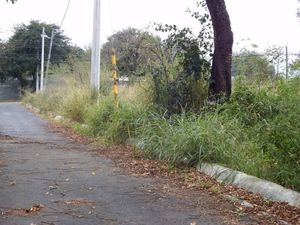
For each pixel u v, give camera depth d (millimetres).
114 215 5262
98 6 17234
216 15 10336
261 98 9688
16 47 56312
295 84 7281
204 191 6508
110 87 18109
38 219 5023
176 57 11250
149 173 7691
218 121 8664
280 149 6582
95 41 17312
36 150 10234
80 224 4898
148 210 5500
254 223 5074
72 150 10352
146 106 11281
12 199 5832
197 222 5059
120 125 11195
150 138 9133
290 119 6605
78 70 22156
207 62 10805
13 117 22812
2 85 58156
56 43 56344
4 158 8992
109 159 9062
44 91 31406
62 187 6547
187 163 7980
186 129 8461
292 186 6234
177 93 10742
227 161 7633
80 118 17172
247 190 6422
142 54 12023
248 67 11109
